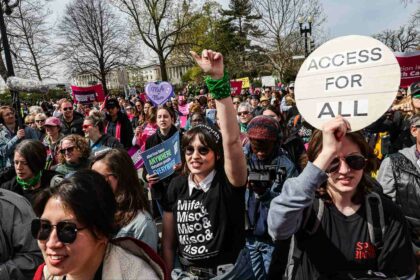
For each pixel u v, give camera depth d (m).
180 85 56.84
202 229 2.31
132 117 13.15
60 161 4.04
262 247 2.87
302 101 1.75
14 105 8.38
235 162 2.25
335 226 1.71
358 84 1.62
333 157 1.55
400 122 4.79
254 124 3.16
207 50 2.11
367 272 1.66
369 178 1.75
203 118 6.40
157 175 4.13
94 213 1.46
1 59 17.92
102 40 44.97
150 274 1.57
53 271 1.46
